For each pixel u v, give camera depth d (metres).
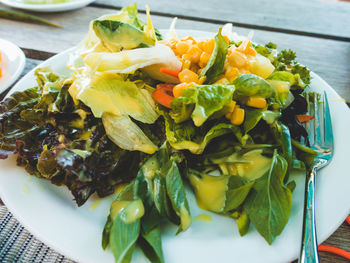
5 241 0.23
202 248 0.20
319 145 0.26
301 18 0.50
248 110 0.25
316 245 0.19
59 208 0.22
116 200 0.22
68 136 0.26
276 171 0.22
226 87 0.24
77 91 0.26
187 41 0.29
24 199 0.22
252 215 0.21
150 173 0.23
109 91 0.26
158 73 0.28
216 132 0.25
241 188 0.22
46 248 0.23
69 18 0.49
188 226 0.21
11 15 0.48
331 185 0.23
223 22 0.49
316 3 0.55
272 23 0.49
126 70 0.26
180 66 0.27
